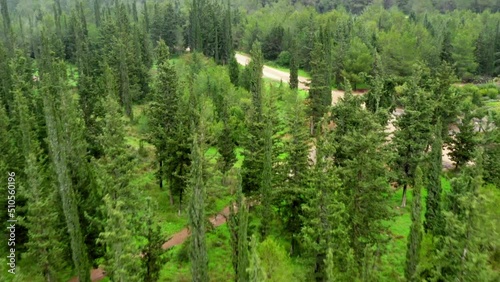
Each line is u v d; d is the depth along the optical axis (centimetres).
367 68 10538
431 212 4009
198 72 9619
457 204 3403
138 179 6244
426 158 5266
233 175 6228
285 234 4516
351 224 3856
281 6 19788
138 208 4197
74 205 3625
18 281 3466
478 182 2725
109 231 2909
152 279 3675
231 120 7269
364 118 4141
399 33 11494
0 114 5616
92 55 11681
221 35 12656
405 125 5528
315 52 7731
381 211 3925
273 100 6812
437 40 12356
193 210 3281
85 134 5938
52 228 3972
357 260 3709
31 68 9850
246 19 16562
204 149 5244
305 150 4425
